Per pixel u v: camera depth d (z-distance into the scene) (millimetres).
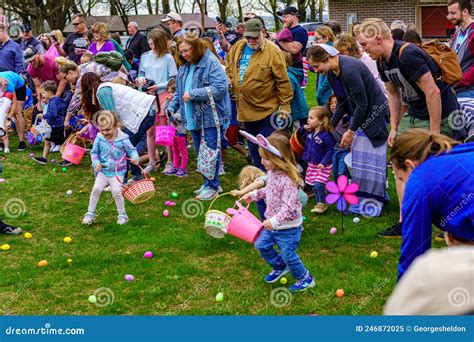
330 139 6754
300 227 4910
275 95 7383
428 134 3367
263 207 6086
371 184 6617
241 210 5156
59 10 31484
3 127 9359
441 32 25672
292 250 4879
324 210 6902
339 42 7188
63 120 9586
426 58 5609
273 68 7230
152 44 8594
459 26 7086
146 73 8688
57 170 9203
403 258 3332
